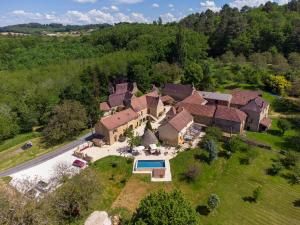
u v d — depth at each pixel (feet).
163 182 211.00
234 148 242.37
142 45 567.18
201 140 254.88
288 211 190.39
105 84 408.46
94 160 235.81
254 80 413.80
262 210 190.70
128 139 266.57
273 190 208.03
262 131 287.69
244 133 279.49
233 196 201.98
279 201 198.49
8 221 128.06
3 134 288.30
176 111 296.92
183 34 541.34
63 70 422.41
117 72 435.12
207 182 214.48
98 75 408.87
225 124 278.26
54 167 230.89
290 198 201.36
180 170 222.28
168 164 228.63
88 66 411.75
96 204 184.65
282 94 376.48
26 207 133.90
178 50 529.86
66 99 310.86
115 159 235.40
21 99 337.72
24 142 292.40
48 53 535.19
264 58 474.08
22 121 318.24
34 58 498.69
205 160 231.30
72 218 164.25
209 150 232.12
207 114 286.05
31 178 216.13
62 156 248.73
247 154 241.55
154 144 247.09
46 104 333.01
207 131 261.85
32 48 558.56
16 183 196.85
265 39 559.38
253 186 211.41
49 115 315.37
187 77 413.18
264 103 301.22
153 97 324.39
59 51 555.28
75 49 575.38
